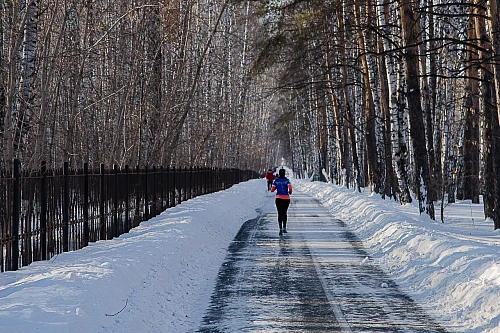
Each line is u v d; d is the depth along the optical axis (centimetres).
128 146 3353
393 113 3572
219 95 6100
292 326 1062
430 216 2697
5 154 1541
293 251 2066
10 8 1802
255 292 1366
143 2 3016
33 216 1368
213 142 5816
